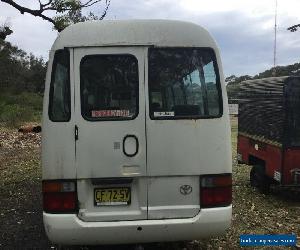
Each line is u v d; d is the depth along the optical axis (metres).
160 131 4.93
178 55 5.00
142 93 4.93
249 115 10.34
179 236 5.00
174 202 4.98
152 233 4.95
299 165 8.38
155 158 4.93
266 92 9.21
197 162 4.98
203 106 5.02
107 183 4.91
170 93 4.97
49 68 4.91
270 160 9.02
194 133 4.98
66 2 10.76
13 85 55.97
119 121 4.90
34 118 39.47
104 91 4.91
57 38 4.93
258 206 8.71
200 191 5.00
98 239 4.93
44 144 4.92
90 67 4.92
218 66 5.04
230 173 5.08
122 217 4.93
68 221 4.88
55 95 4.90
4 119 35.56
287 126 8.36
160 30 4.98
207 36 5.06
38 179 11.80
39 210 8.39
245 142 10.65
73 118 4.88
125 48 4.94
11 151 18.75
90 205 4.91
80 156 4.88
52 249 6.22
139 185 4.94
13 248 6.28
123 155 4.91
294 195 9.66
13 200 9.26
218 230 5.03
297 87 8.32
